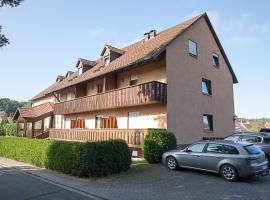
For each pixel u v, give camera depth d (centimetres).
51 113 3403
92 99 2453
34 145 1758
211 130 2364
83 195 982
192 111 2156
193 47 2306
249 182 1152
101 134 2150
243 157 1145
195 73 2264
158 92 1862
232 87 2769
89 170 1285
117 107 2250
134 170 1412
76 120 2938
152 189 1055
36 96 4322
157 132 1591
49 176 1340
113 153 1355
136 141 1819
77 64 3334
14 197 945
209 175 1274
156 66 2073
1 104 10700
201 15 2428
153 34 2630
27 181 1236
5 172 1498
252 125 6700
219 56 2638
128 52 2630
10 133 4331
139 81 2222
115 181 1205
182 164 1351
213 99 2441
